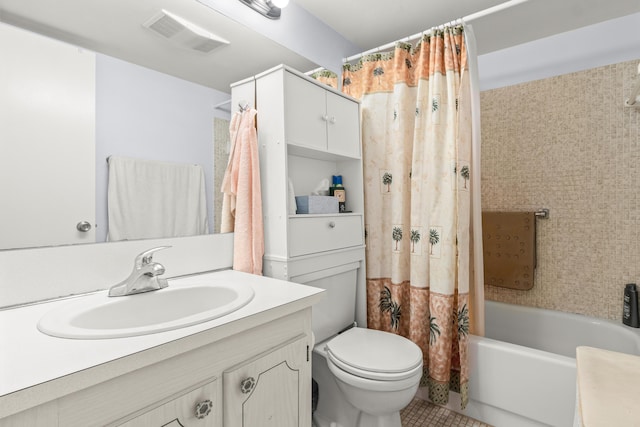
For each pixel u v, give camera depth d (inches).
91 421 21.0
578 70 77.9
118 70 41.4
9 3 33.1
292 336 36.2
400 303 69.5
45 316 29.3
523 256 82.0
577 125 77.3
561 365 54.2
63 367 20.3
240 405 29.8
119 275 41.0
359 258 68.4
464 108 62.1
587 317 75.4
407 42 70.9
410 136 70.1
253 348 31.4
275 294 37.6
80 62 38.1
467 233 61.9
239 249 51.8
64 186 36.8
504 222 84.7
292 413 35.6
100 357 21.7
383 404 47.7
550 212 81.0
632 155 71.0
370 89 73.5
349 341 56.6
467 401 60.3
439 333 61.8
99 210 39.6
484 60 90.7
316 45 72.7
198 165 49.8
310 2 68.0
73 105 37.5
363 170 73.2
